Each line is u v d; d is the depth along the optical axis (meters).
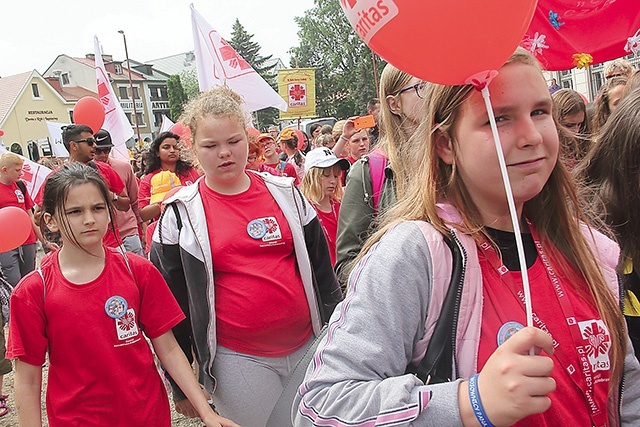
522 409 0.88
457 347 1.09
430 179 1.21
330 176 3.84
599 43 3.55
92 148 5.07
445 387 0.98
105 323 2.18
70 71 62.69
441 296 1.12
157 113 66.81
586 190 1.81
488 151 1.10
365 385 1.04
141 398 2.23
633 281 1.70
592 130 3.48
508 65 1.10
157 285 2.34
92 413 2.16
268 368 2.37
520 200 1.15
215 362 2.39
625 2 3.45
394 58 1.09
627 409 1.29
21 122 46.84
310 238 2.58
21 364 2.12
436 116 1.20
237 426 2.21
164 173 5.10
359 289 1.13
